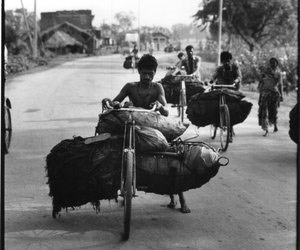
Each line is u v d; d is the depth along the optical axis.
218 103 9.14
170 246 4.67
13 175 7.12
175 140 5.41
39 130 10.84
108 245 4.67
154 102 5.66
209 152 5.13
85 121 12.04
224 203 6.04
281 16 47.34
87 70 34.16
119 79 25.62
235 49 32.12
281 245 4.72
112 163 5.02
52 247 4.59
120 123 5.20
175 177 5.07
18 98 16.91
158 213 5.64
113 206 5.86
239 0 47.00
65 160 5.04
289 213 5.65
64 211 5.62
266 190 6.61
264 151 9.13
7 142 8.52
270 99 10.73
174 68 12.05
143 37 119.00
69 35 79.31
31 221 5.27
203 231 5.09
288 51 23.38
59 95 17.84
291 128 8.20
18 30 56.62
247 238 4.91
